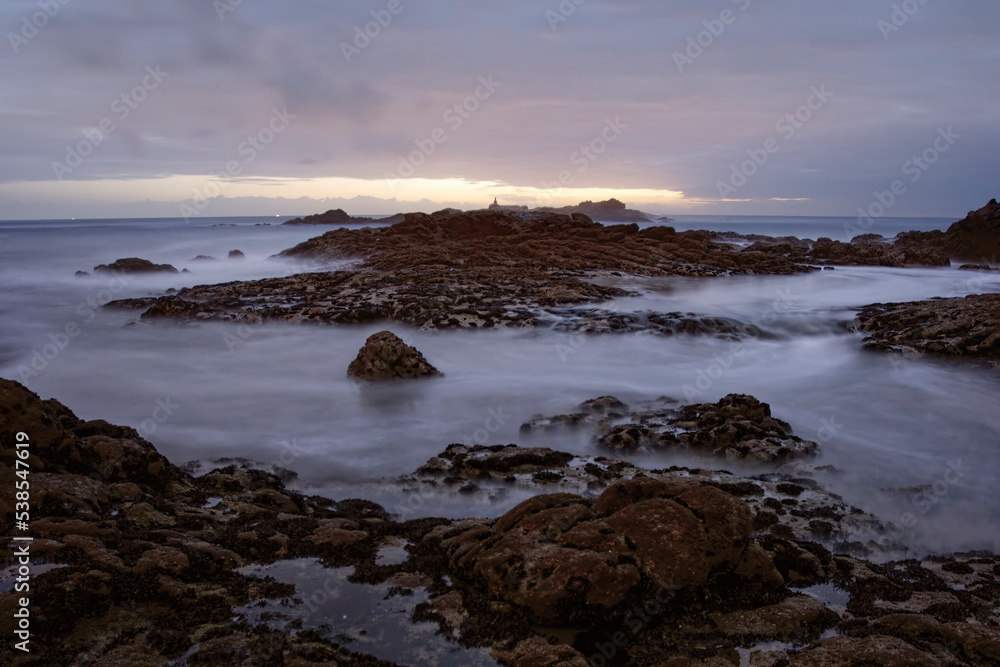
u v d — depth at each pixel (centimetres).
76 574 590
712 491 684
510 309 2538
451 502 944
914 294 3291
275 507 880
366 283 3130
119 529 714
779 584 655
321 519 827
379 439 1292
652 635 585
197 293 3016
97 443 892
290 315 2483
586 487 977
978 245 4891
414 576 672
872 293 3325
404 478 1047
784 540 743
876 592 668
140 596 595
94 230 11744
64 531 682
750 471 1106
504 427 1364
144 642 536
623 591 604
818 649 552
